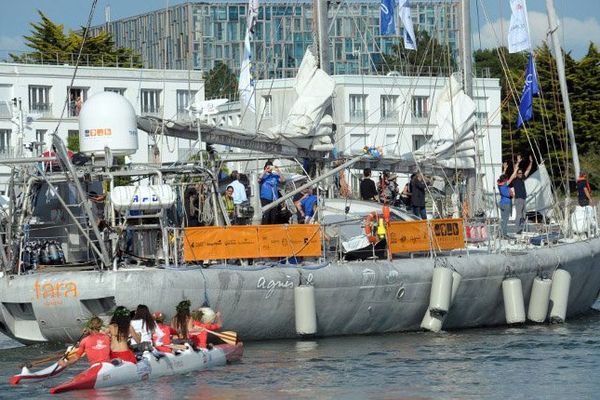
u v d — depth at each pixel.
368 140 159.75
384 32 74.94
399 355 56.53
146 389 48.97
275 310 58.34
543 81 150.88
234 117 135.62
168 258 56.97
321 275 59.06
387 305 61.81
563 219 77.50
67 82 165.00
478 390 48.69
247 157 68.56
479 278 64.44
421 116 155.62
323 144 65.12
